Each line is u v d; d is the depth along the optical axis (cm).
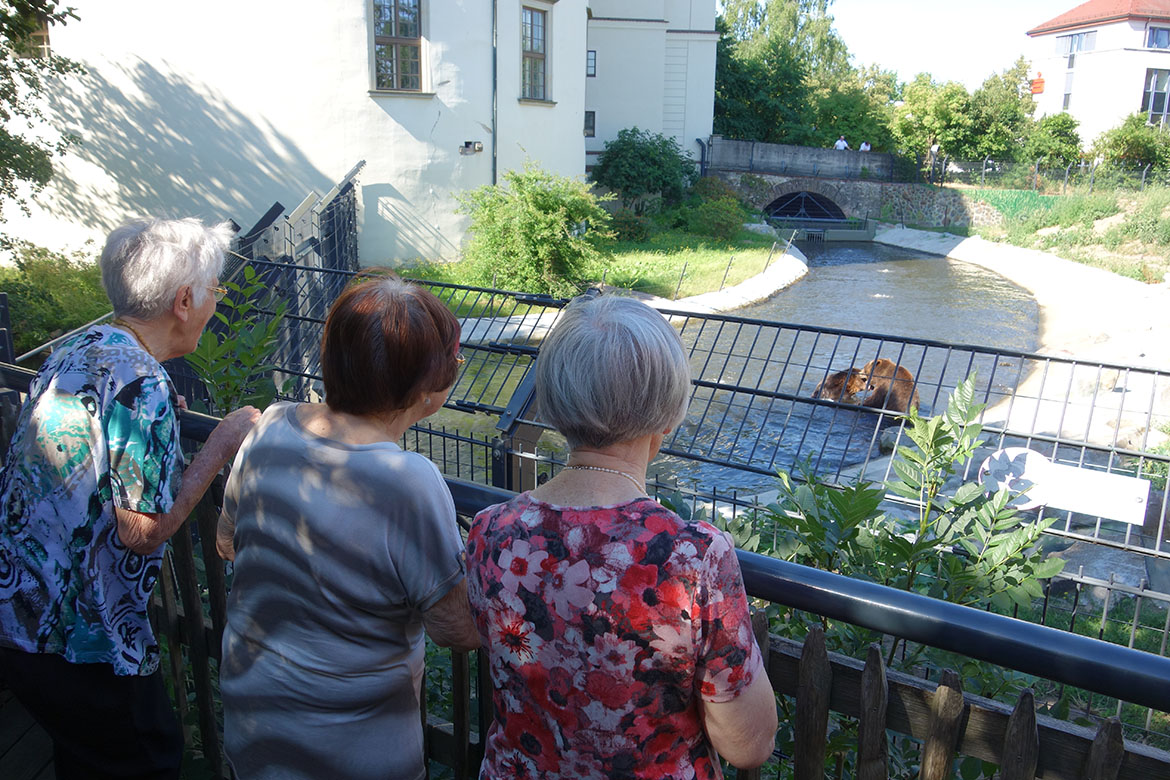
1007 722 133
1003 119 4234
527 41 2227
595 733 119
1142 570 555
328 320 148
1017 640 124
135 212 1872
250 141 1873
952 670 136
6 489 175
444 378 153
